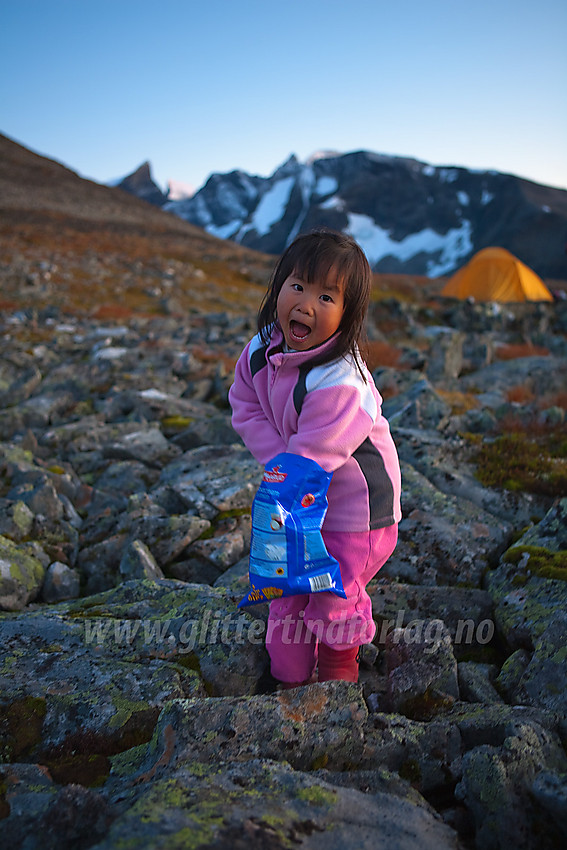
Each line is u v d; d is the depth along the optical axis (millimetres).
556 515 3240
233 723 1900
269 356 2156
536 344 20234
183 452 6191
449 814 1784
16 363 12789
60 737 2129
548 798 1630
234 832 1361
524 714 2096
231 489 4457
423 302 42281
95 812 1511
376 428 2201
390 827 1515
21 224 63719
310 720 1948
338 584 1977
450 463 4699
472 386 10875
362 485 2107
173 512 4578
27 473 4926
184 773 1645
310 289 2023
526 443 5160
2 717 2148
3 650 2520
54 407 8188
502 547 3561
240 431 2303
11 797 1745
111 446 6020
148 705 2234
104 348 14516
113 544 4070
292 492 1929
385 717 2072
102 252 53125
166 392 9188
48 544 4117
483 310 28328
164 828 1357
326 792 1599
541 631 2605
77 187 90688
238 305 37656
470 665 2580
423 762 1958
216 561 3752
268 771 1667
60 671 2395
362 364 2141
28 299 29734
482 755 1805
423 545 3521
